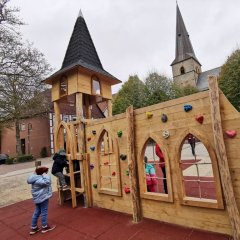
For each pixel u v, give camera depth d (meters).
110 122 5.43
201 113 3.75
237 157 3.36
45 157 26.42
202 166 9.54
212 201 3.67
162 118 4.26
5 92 12.54
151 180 5.45
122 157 5.07
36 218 4.66
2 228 5.13
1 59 12.38
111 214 5.16
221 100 3.53
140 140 4.70
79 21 8.09
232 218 3.28
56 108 7.20
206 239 3.53
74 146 6.14
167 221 4.27
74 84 6.45
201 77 54.06
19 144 24.56
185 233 3.81
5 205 7.11
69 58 7.53
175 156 4.09
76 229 4.57
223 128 3.48
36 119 28.52
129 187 4.98
